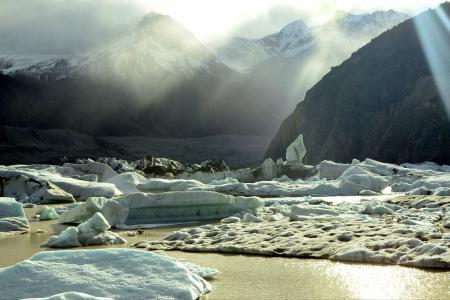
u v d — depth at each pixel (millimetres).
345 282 8852
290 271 9867
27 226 18250
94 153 187875
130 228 18828
